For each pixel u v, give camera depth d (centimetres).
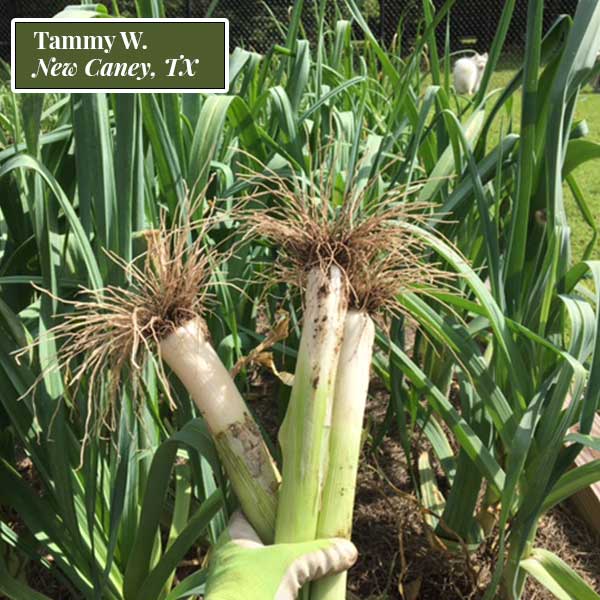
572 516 148
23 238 117
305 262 81
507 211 148
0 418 111
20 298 123
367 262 80
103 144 96
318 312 75
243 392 156
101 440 100
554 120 99
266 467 80
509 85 120
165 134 113
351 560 74
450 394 185
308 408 74
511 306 114
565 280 109
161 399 128
